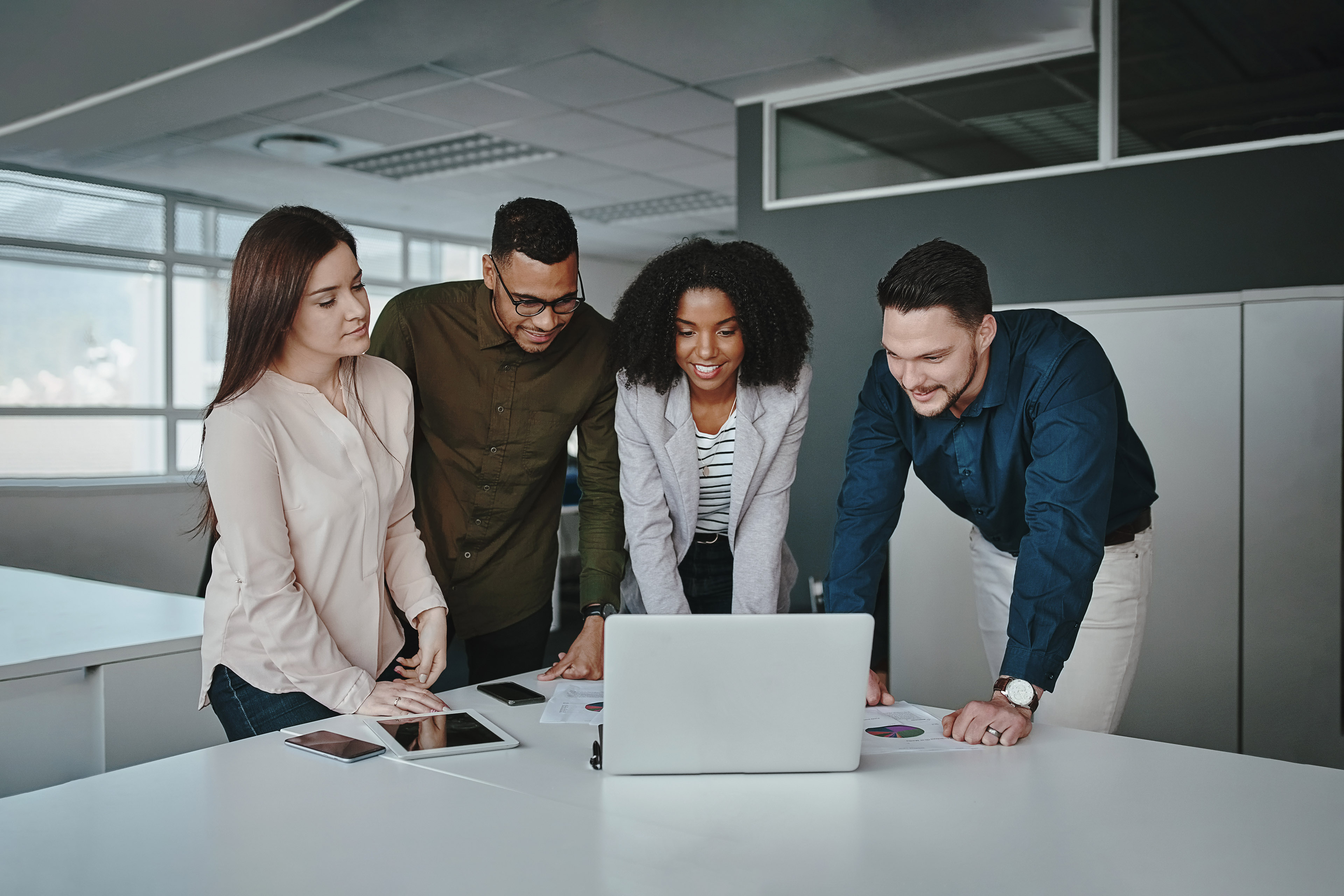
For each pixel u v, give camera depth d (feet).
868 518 6.28
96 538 22.27
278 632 5.10
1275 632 9.57
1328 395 9.36
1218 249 13.38
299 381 5.53
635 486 6.84
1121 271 14.08
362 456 5.61
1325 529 9.42
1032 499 5.39
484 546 7.43
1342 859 3.45
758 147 17.43
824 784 4.22
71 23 13.62
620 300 6.82
